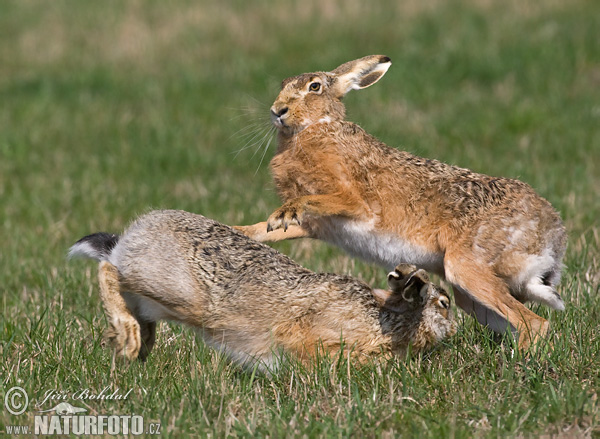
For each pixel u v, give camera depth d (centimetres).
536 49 2853
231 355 925
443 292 933
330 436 737
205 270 899
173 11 3650
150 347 955
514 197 993
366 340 905
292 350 905
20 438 760
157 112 2561
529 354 891
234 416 786
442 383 847
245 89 2723
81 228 1583
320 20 3378
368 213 1038
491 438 730
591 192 1659
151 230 916
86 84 2903
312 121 1070
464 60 2809
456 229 997
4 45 3381
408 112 2378
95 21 3606
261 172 1955
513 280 987
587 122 2230
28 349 962
